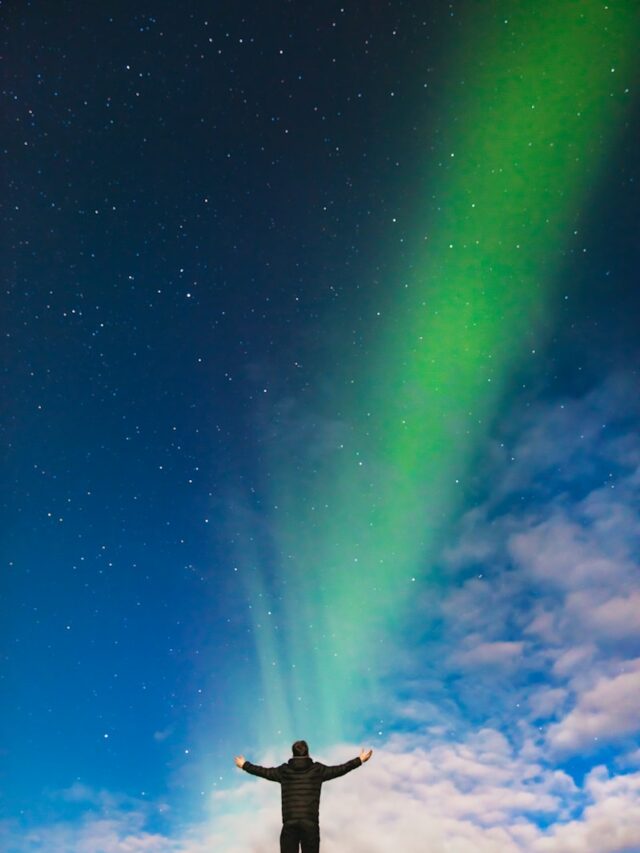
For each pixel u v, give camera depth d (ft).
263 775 27.50
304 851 26.45
